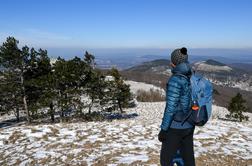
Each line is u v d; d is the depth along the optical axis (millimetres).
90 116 28359
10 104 29125
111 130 11797
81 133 11375
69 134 11312
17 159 9016
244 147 9508
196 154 8648
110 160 8344
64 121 27312
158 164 7887
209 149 9141
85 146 9867
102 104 32656
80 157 8766
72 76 26172
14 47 26875
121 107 38125
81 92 28000
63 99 26594
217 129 11641
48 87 26453
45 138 10938
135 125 12773
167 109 5102
